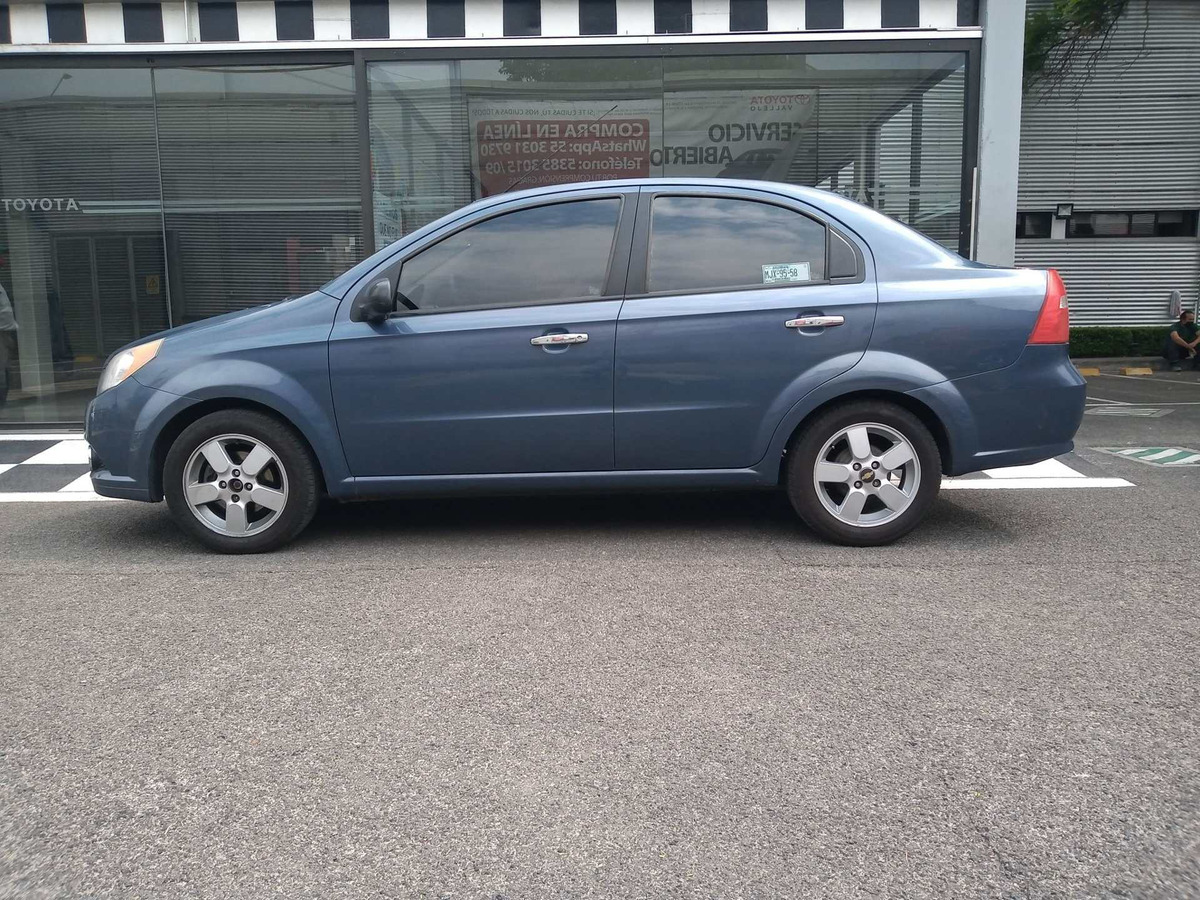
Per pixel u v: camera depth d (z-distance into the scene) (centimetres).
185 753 279
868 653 347
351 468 484
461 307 479
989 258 918
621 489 491
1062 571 443
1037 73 1728
